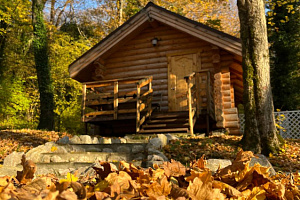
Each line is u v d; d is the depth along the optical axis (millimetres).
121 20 21969
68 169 5156
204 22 23781
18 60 22703
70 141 6844
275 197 1378
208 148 6789
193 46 11852
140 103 9688
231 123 11008
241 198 1272
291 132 13297
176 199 1050
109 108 12141
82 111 10633
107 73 12625
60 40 22234
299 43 17891
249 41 7516
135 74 12336
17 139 8461
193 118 9656
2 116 20359
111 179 1210
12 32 22094
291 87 17750
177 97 11711
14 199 876
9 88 19312
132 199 1072
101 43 11727
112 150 6383
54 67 20359
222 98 11062
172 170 1502
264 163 3236
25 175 1359
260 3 7547
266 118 7168
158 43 12234
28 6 20281
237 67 11922
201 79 11438
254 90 7352
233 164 1545
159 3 22516
